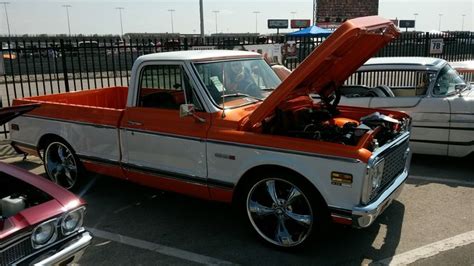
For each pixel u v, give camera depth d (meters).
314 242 4.04
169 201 5.40
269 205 4.16
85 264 3.88
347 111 5.29
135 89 4.88
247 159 4.02
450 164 6.65
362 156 3.48
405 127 4.69
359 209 3.52
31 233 2.81
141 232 4.52
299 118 4.57
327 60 4.07
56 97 6.45
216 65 4.70
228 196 4.29
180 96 4.57
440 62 6.82
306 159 3.71
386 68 6.86
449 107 6.16
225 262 3.88
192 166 4.45
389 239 4.22
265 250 4.08
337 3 19.72
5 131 8.86
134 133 4.85
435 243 4.12
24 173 3.59
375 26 3.92
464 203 5.11
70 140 5.54
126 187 5.93
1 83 19.33
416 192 5.48
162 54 4.86
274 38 13.77
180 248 4.16
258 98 4.82
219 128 4.23
